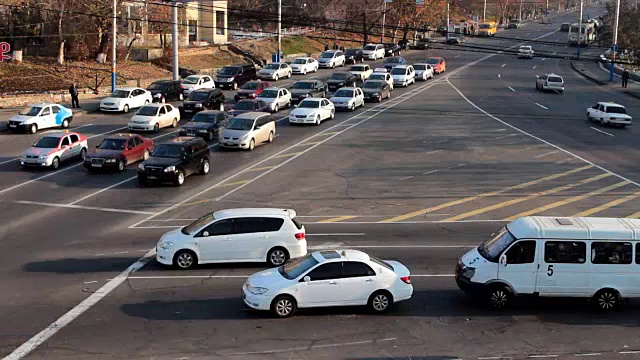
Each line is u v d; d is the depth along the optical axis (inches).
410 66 2709.2
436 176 1320.1
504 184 1267.2
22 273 772.6
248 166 1387.8
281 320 645.3
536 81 2664.9
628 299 717.3
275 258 807.7
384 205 1122.7
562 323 647.1
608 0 6412.4
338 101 2046.0
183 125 1659.7
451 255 860.6
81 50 2437.3
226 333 611.8
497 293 678.5
